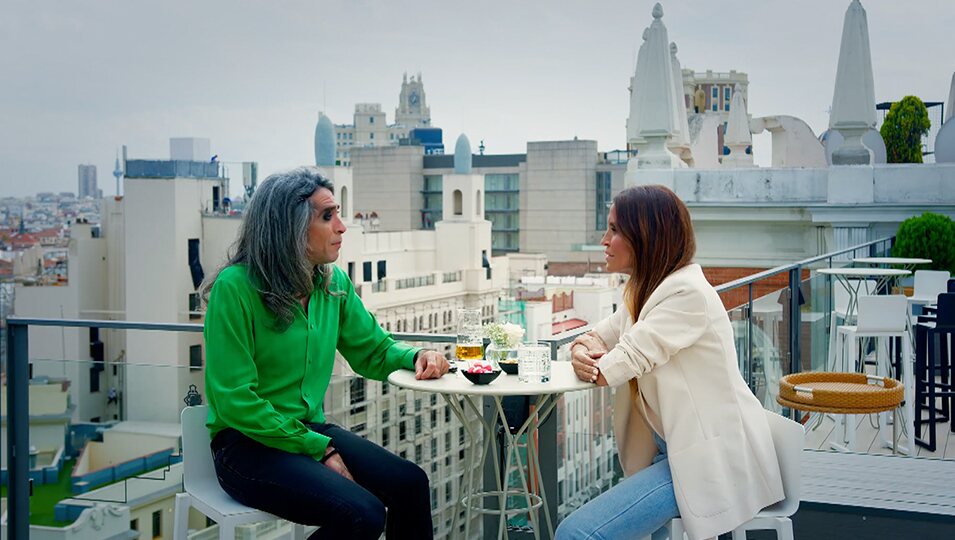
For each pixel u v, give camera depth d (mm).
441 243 79250
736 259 14672
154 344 63594
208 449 3396
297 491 3049
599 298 73188
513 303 66688
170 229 63344
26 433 4691
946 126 15641
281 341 3277
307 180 3322
